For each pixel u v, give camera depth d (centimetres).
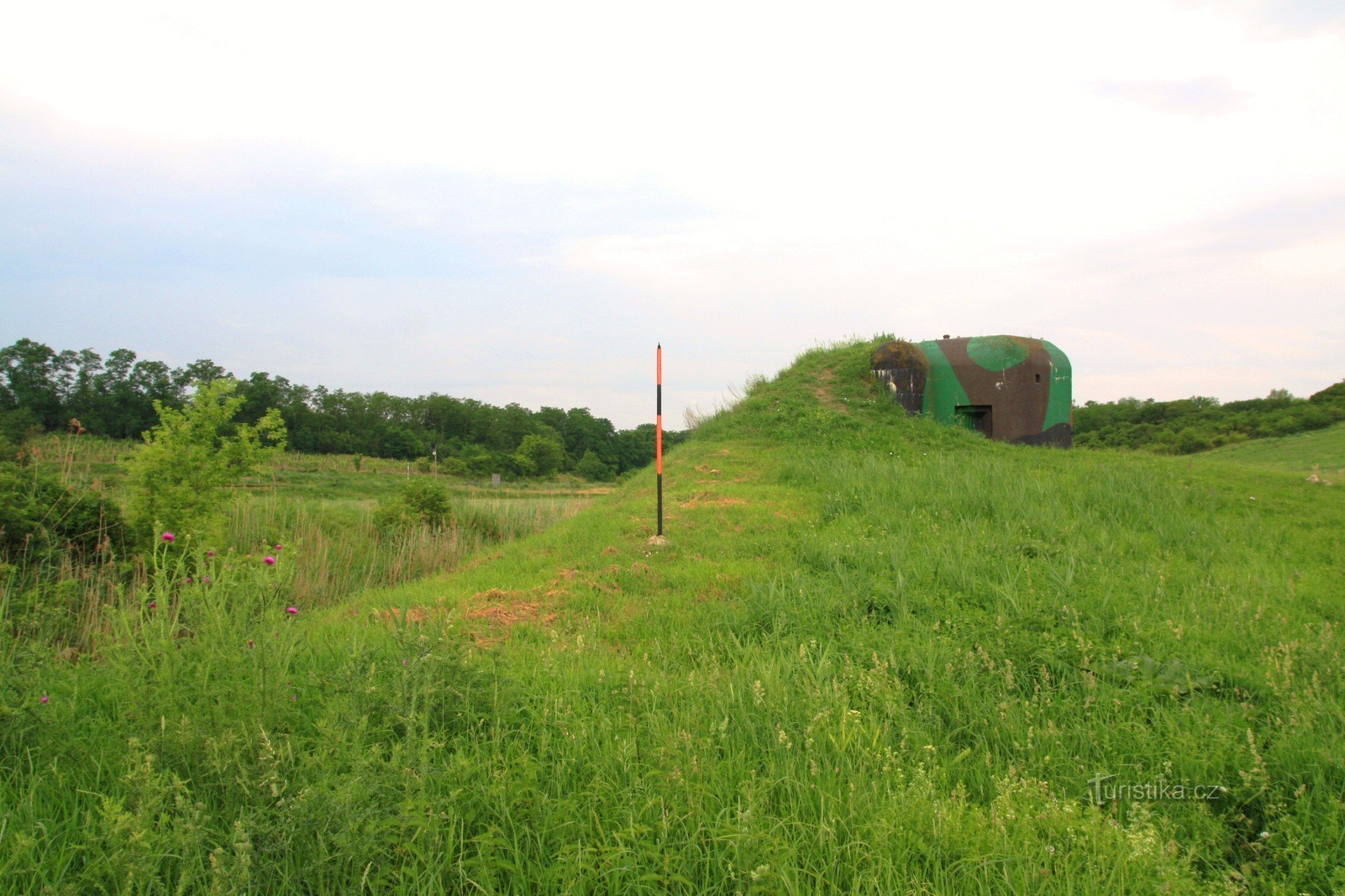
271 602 409
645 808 325
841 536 891
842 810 333
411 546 1286
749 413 1769
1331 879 310
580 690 460
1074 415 3972
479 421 8662
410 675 398
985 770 394
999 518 953
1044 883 289
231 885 263
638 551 884
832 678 486
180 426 998
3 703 376
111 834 273
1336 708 435
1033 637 553
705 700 445
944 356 1828
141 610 394
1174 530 919
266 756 318
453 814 308
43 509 851
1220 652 539
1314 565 812
